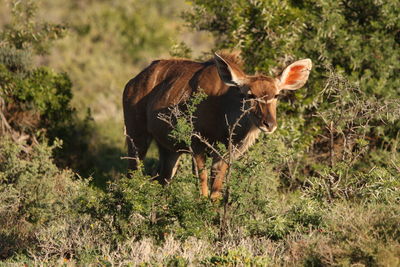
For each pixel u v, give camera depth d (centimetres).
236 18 3831
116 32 7625
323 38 3831
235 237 2639
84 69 6756
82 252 2639
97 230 2742
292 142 3684
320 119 3819
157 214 2712
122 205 2670
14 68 4356
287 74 3086
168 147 3444
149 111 3488
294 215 2705
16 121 4312
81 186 2888
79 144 4453
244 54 3853
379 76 3816
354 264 2242
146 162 4169
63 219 2975
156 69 3559
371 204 2706
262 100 2942
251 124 3106
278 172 3609
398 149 3775
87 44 7344
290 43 3784
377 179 2798
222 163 3134
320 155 3800
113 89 6253
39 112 4328
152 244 2589
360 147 3047
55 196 3291
